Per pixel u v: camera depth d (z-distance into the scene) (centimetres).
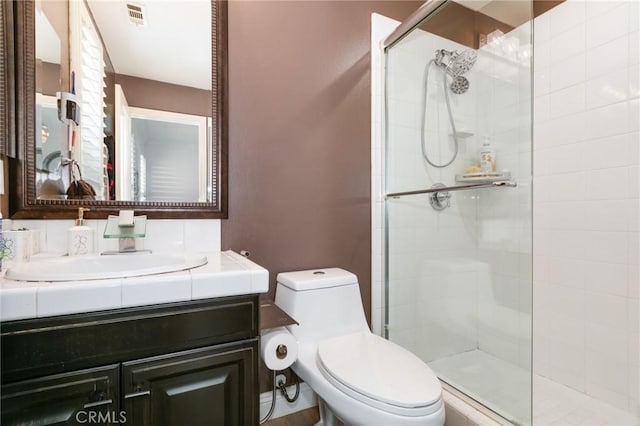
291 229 147
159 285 73
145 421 73
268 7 142
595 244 145
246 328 84
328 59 157
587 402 143
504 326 169
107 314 69
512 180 163
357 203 165
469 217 187
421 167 177
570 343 154
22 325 63
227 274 81
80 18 112
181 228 124
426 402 86
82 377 67
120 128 117
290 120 147
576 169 152
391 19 176
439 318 179
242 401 84
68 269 90
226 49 131
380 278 171
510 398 133
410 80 174
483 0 164
